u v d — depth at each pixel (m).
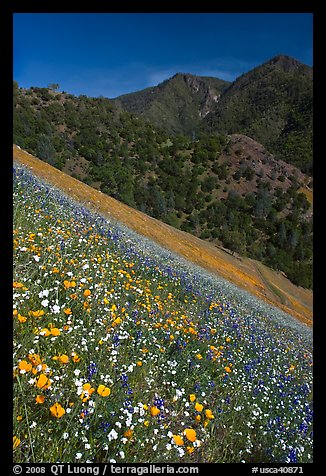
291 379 8.96
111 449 3.40
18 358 3.50
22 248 5.20
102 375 3.96
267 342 12.05
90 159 161.00
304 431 5.64
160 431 3.86
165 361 5.61
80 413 3.37
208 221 159.50
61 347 4.16
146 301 7.89
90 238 10.23
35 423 2.98
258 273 89.69
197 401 4.96
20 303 4.35
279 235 160.38
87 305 5.34
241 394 6.00
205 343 7.41
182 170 186.50
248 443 4.64
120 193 138.00
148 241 33.47
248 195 181.75
